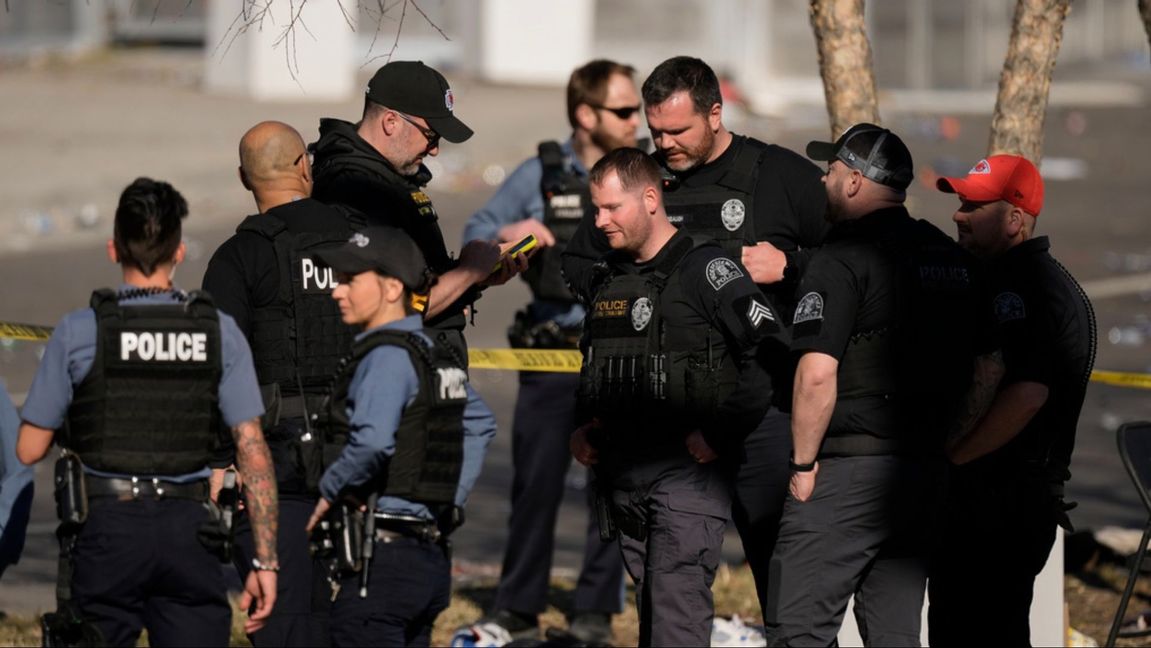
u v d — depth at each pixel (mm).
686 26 119562
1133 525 34719
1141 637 26984
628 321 19484
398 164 20672
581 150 26828
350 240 17750
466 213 76000
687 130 21078
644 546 20438
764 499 20641
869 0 123062
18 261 66875
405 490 17547
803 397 17984
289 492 19062
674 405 19250
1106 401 47594
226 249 19297
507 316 60188
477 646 24625
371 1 98062
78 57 114875
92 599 16734
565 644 23781
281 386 19219
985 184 19000
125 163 82000
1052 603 23750
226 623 17375
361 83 107875
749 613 27734
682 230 19688
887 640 18844
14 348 53000
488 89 109750
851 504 18266
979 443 18547
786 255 20984
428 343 17688
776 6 118000
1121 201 84188
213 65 103625
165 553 16719
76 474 16609
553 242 26484
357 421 17219
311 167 21094
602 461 20094
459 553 33500
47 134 88500
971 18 122938
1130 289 63969
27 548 32500
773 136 98312
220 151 85375
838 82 26797
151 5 118062
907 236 18422
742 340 18812
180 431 16750
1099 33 139625
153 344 16625
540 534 26734
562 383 26547
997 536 19016
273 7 98188
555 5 114500
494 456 42531
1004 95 26250
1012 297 18516
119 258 16938
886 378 18219
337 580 17984
